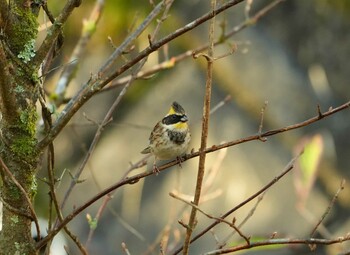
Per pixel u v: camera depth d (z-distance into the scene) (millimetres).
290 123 13398
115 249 12773
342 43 14047
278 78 13742
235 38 13641
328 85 13945
